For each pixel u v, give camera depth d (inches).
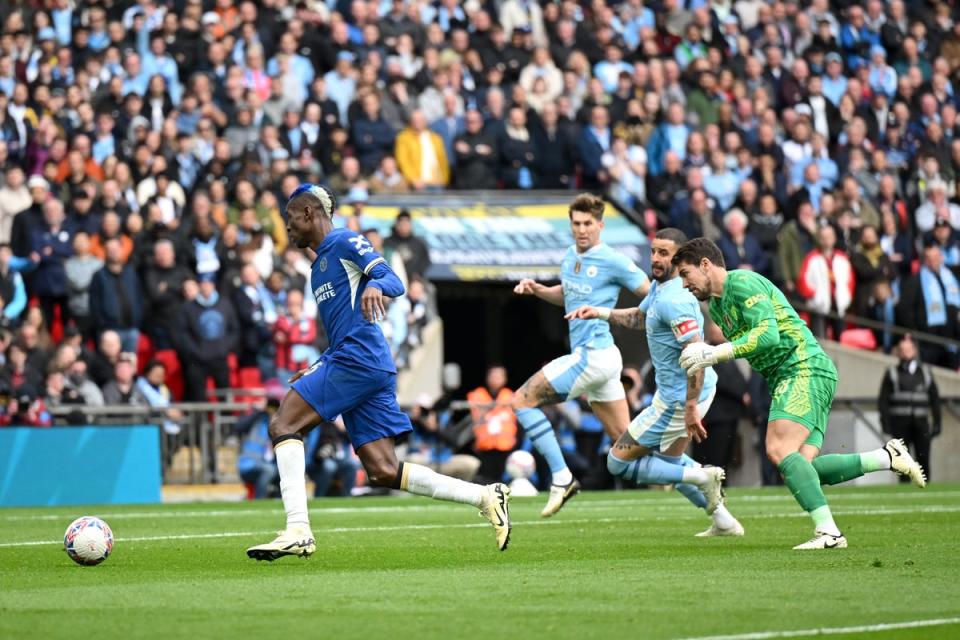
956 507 1849.2
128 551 1236.5
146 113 2795.3
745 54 3499.0
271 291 2581.2
